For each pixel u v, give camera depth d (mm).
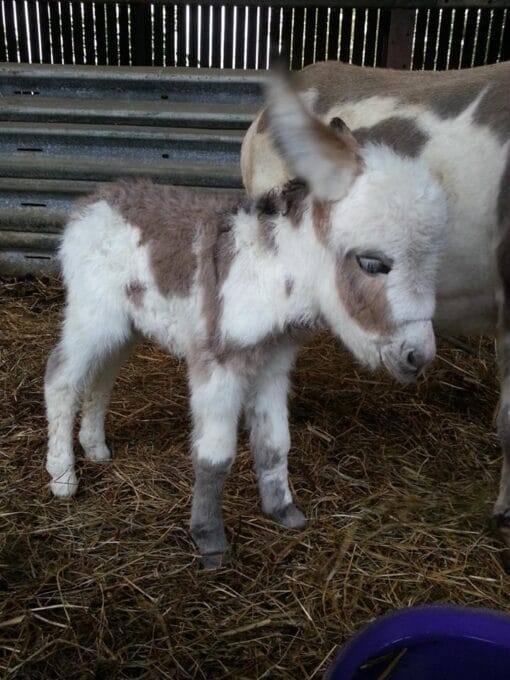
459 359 1633
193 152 1956
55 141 1975
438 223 757
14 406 1357
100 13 2373
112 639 844
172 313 958
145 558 977
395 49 2195
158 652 829
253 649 838
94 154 1984
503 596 938
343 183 777
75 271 1021
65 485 1090
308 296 869
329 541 1024
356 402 1431
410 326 771
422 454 1269
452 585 949
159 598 907
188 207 955
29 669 802
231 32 2365
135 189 1009
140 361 1557
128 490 1121
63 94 2006
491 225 988
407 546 1019
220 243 898
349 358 1604
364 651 692
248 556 989
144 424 1312
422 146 1052
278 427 1009
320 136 760
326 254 823
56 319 1782
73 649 831
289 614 892
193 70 1956
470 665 720
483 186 992
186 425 1314
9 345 1618
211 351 899
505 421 962
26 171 1974
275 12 2324
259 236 872
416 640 717
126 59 2418
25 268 2020
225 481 1052
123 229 981
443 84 1090
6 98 1989
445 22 2307
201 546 974
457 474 1213
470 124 1015
